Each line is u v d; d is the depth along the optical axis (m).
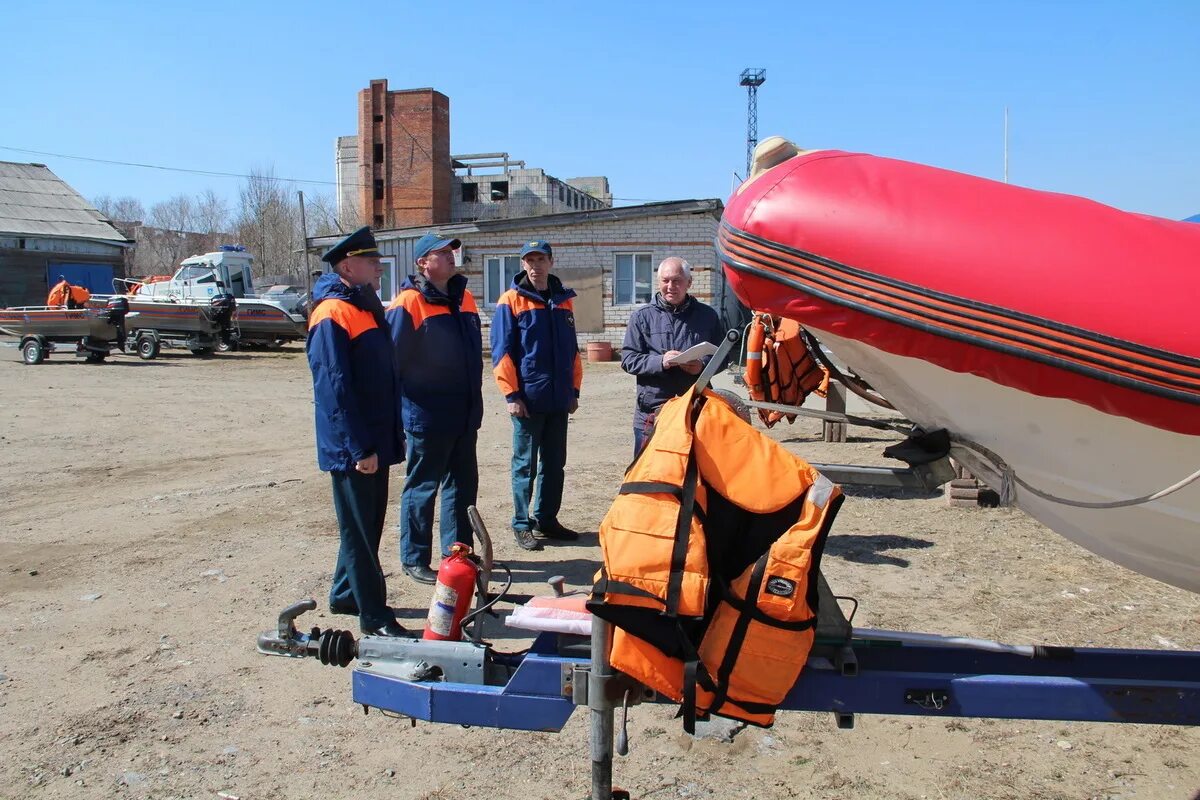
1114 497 2.58
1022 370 2.25
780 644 2.41
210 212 72.00
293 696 4.01
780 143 2.70
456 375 5.18
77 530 6.69
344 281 4.38
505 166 50.97
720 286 25.67
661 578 2.38
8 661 4.33
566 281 24.44
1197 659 2.77
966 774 3.34
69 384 17.17
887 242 2.35
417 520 5.36
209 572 5.66
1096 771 3.35
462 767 3.43
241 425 12.08
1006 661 2.88
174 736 3.64
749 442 2.52
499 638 4.55
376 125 46.31
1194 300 2.13
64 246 38.03
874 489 7.66
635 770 3.39
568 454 9.67
